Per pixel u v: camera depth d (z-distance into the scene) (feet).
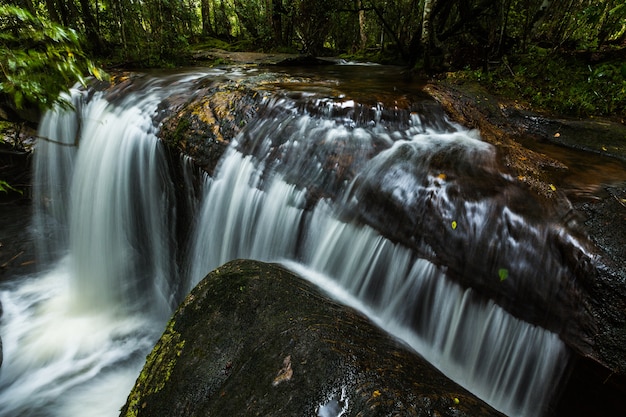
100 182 17.75
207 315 7.77
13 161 20.30
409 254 9.50
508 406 8.48
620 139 13.03
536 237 8.18
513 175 10.09
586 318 7.23
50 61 6.73
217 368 6.75
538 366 7.89
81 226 18.76
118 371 13.29
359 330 7.35
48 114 20.54
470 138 12.77
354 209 10.70
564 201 9.00
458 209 9.11
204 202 13.97
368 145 11.87
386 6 41.14
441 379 6.59
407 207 9.79
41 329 14.79
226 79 18.47
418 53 27.40
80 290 17.10
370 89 16.63
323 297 8.58
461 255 8.77
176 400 6.57
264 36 51.72
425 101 14.53
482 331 8.57
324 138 12.23
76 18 29.91
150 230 16.69
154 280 17.19
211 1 68.13
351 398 5.56
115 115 18.04
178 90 18.30
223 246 13.58
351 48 60.08
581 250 7.57
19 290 16.81
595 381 7.09
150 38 31.71
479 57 22.59
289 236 11.83
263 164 12.68
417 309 9.43
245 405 5.92
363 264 10.24
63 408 11.81
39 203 20.79
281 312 7.47
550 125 14.93
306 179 11.80
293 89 15.34
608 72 16.33
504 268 8.27
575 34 24.62
